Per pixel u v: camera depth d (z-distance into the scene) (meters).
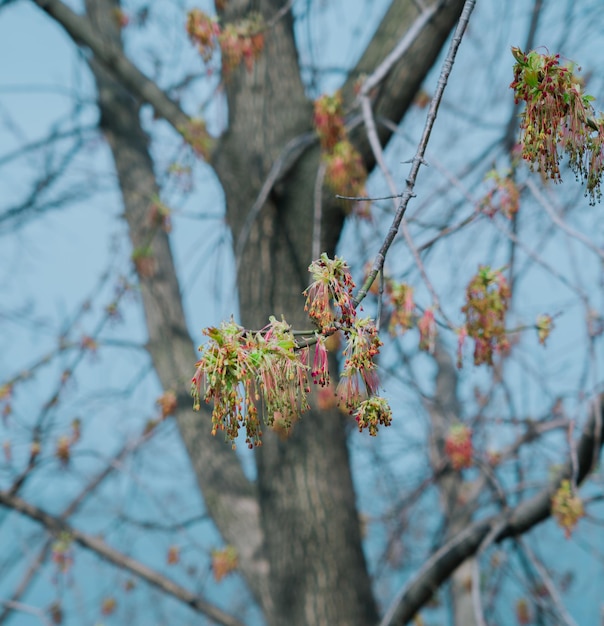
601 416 5.25
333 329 2.29
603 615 7.09
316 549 6.02
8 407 7.58
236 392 2.18
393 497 9.37
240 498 7.07
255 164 6.27
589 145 2.49
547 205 4.59
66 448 7.75
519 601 7.57
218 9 6.05
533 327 4.40
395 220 2.37
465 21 2.51
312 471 6.11
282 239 6.20
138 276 7.88
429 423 8.91
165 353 7.66
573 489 5.34
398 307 4.37
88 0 8.35
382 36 6.00
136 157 8.22
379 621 6.16
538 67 2.46
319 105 5.19
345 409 2.33
